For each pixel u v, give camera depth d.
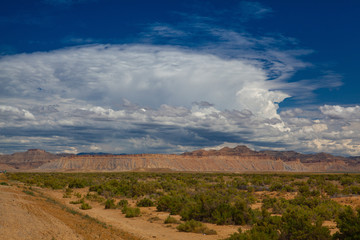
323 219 25.22
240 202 25.80
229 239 17.58
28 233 15.38
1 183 51.88
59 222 19.84
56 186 59.91
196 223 22.31
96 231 18.83
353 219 16.28
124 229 21.75
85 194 50.53
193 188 59.44
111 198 43.44
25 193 39.16
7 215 19.62
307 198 36.94
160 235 20.25
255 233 17.03
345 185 57.75
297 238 16.61
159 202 33.28
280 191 49.34
